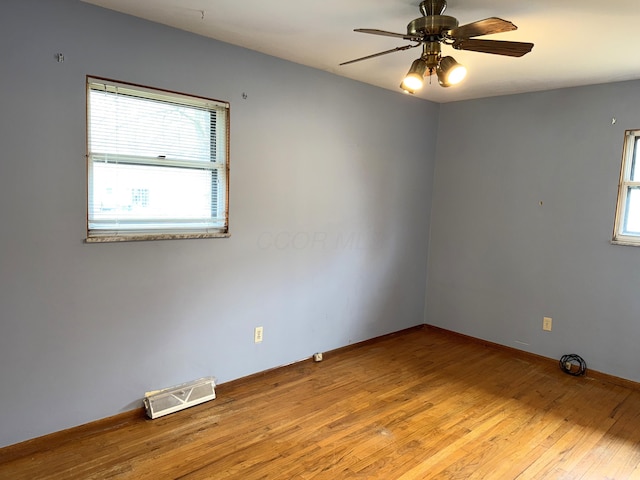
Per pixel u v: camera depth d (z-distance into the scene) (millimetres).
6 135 2156
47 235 2320
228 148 3000
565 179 3715
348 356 3947
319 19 2453
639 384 3373
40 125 2250
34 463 2266
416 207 4559
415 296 4719
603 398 3213
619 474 2314
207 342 3033
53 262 2354
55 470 2213
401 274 4516
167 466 2264
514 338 4109
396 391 3240
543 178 3848
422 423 2781
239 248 3141
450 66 2090
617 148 3424
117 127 2551
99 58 2408
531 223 3945
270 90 3180
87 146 2422
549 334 3869
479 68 3174
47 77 2252
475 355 4062
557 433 2707
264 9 2332
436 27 1976
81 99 2369
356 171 3898
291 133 3357
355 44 2865
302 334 3658
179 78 2721
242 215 3129
